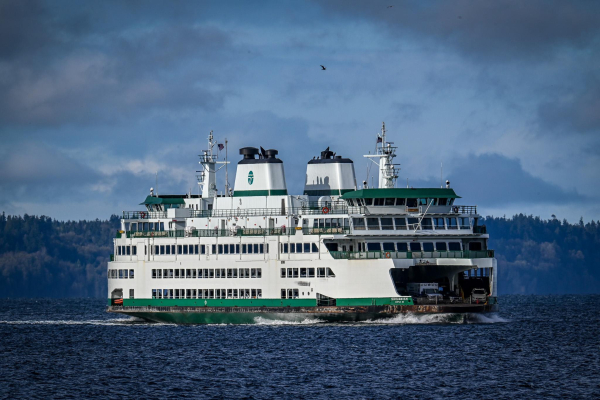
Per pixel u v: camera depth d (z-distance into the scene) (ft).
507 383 622.13
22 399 592.19
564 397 583.99
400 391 599.16
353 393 595.06
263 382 629.92
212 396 592.19
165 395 597.11
